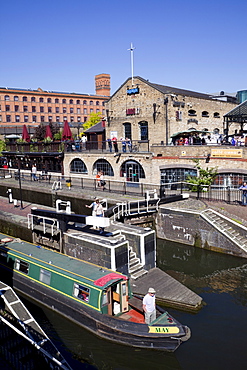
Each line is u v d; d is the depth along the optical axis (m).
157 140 28.88
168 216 19.22
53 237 16.11
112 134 32.47
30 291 13.21
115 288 11.10
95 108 84.00
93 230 15.50
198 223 17.97
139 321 10.45
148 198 19.09
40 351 9.03
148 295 10.02
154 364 9.45
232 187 22.39
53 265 12.64
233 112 25.69
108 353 9.95
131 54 29.56
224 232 17.00
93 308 10.73
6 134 59.44
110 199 20.23
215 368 9.18
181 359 9.58
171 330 9.70
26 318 10.28
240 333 10.66
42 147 35.72
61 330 11.12
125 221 18.72
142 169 26.39
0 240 15.57
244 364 9.31
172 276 14.91
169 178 24.94
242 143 23.83
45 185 27.14
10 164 39.25
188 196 20.64
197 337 10.51
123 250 13.51
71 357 9.81
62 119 78.00
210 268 15.61
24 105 71.62
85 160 30.44
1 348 9.71
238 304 12.38
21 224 18.00
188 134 26.17
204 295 13.12
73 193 22.86
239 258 16.55
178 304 12.12
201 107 31.30
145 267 14.66
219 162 22.48
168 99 27.78
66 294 11.71
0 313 10.64
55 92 77.31
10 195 23.98
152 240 14.95
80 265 12.58
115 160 28.02
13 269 13.98
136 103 30.11
